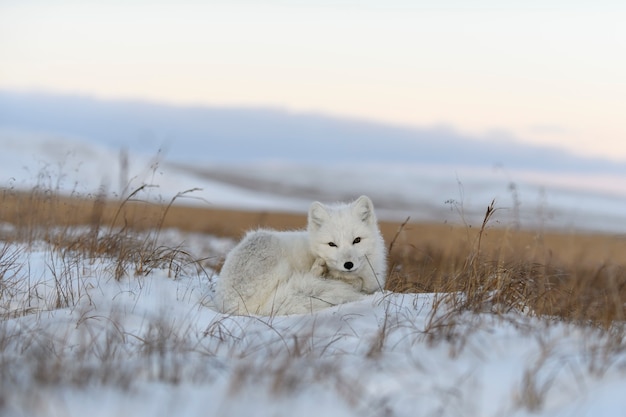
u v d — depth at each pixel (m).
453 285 24.97
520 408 15.07
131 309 23.86
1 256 28.34
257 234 27.97
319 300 24.81
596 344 18.48
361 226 27.97
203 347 19.62
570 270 36.09
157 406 14.65
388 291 26.08
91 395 15.20
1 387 15.05
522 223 35.94
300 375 16.38
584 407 15.05
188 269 32.47
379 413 14.70
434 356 18.14
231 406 14.66
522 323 21.03
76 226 37.28
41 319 22.52
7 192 36.94
